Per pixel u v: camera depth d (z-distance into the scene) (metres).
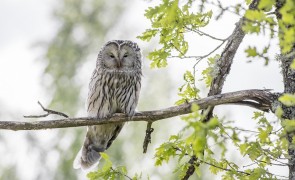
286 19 6.77
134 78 13.55
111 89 13.32
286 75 9.45
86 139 14.08
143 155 20.44
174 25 9.45
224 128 7.62
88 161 14.12
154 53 10.02
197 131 6.89
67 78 22.77
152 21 9.69
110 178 9.30
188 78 10.24
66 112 21.72
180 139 9.12
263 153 8.75
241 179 9.15
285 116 9.52
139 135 20.75
